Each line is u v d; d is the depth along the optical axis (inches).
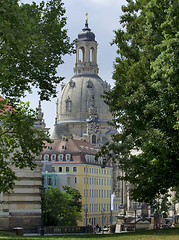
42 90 2046.0
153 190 2194.9
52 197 4584.2
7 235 1884.8
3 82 1612.9
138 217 4062.5
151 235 1704.0
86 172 7691.9
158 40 1926.7
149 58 1963.6
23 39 1517.0
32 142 2023.9
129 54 2187.5
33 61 1881.2
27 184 2837.1
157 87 1809.8
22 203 2812.5
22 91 1982.0
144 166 2094.0
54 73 2037.4
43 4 2020.2
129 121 2096.5
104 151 2246.6
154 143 1967.3
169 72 1641.2
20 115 2021.4
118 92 2169.0
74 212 4970.5
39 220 2832.2
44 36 1931.6
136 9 2229.3
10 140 2074.3
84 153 7844.5
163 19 1841.8
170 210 4591.5
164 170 1993.1
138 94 1994.3
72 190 6589.6
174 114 1738.4
